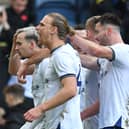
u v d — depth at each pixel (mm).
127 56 16641
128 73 16750
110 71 16766
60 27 16000
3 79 26094
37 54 16828
